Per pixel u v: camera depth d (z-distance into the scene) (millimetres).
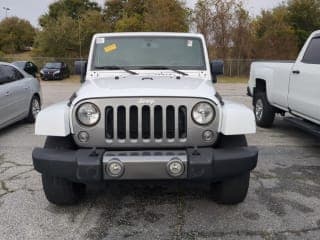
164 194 4695
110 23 47094
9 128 8727
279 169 5652
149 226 3900
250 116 3766
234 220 4004
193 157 3586
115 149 3760
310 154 6500
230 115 3732
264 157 6289
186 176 3590
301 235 3693
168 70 5059
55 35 42375
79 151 3688
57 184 4086
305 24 44812
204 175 3602
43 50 42938
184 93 3705
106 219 4062
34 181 5160
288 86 7145
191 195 4652
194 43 5305
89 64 5164
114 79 4598
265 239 3619
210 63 5277
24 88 8734
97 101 3670
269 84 8102
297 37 41781
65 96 16391
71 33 42594
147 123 3693
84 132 3729
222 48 32844
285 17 42812
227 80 28219
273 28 37500
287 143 7277
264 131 8391
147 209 4293
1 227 3875
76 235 3725
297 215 4117
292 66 6977
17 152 6656
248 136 7863
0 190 4844
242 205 4363
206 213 4172
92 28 42969
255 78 8906
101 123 3686
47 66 30922
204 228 3840
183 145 3738
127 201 4512
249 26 33219
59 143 3902
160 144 3711
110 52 5234
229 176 3770
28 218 4074
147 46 5262
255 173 5457
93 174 3568
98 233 3764
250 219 4023
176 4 36469
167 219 4047
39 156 3750
